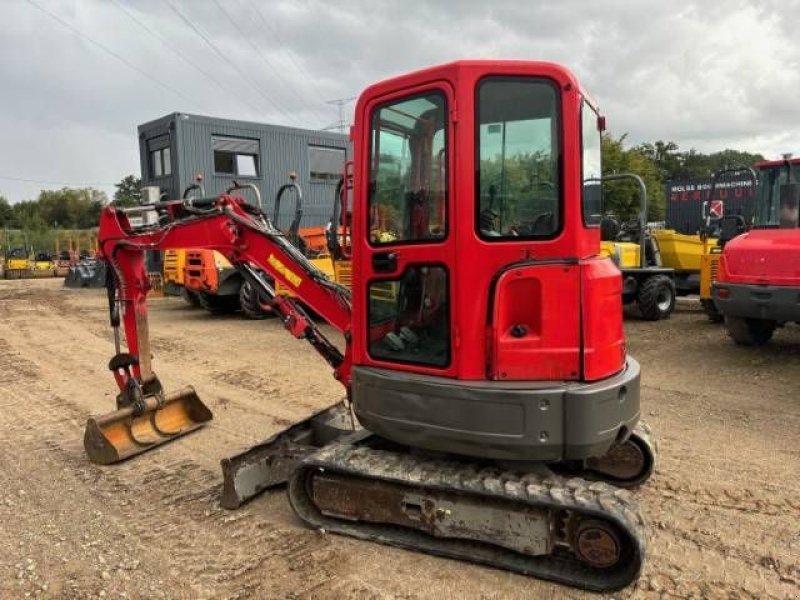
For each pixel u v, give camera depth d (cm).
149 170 1884
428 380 340
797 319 726
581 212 331
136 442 525
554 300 326
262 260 462
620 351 357
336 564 346
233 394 705
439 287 344
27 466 498
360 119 366
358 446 390
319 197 2075
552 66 324
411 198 351
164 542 375
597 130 379
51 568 350
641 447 430
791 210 815
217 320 1309
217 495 438
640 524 307
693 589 320
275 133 1939
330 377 779
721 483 440
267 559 354
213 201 491
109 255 522
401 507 355
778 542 364
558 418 317
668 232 1313
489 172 330
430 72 332
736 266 776
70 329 1212
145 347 538
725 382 698
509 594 317
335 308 437
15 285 2495
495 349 329
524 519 323
